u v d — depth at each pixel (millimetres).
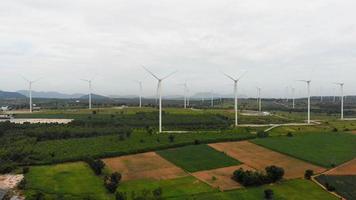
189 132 158250
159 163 112125
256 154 122000
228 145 134125
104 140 142000
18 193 88875
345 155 120750
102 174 102750
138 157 119188
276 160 115062
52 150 127562
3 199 84688
